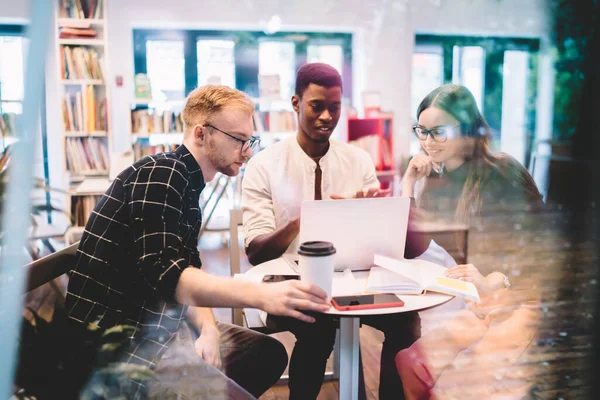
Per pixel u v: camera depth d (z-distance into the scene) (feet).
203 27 17.70
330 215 4.19
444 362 3.92
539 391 2.98
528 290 3.55
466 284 3.97
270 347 4.70
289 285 3.40
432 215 4.73
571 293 2.95
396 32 18.03
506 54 12.31
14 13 14.58
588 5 2.71
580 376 2.86
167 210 3.67
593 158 2.96
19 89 2.20
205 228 14.76
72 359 3.14
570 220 3.14
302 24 18.28
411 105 17.99
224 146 4.14
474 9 14.60
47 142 14.85
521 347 3.46
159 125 15.64
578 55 2.85
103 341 3.36
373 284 3.92
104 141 15.11
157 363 3.56
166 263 3.57
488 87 11.75
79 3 14.57
